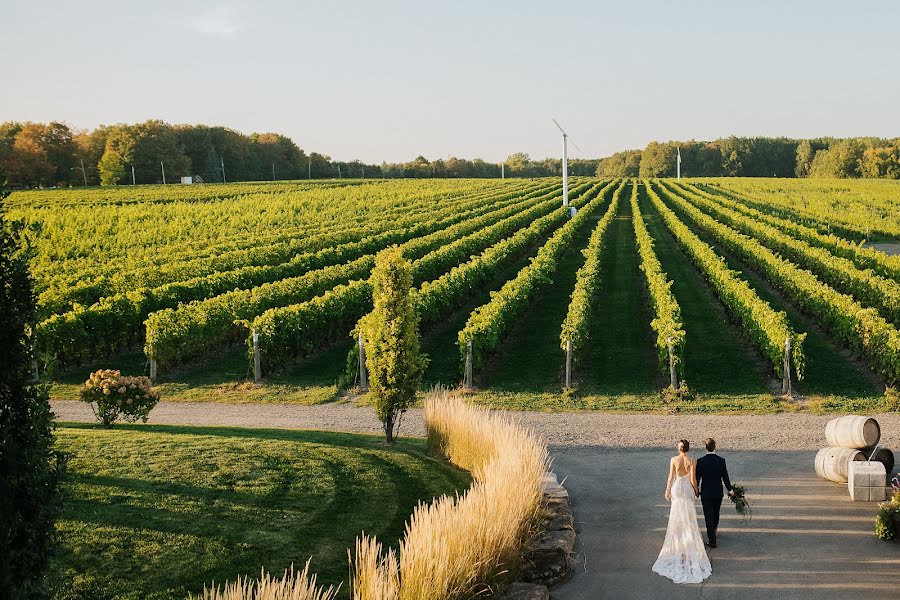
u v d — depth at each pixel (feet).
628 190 454.81
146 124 552.00
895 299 95.09
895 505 38.50
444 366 83.05
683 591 33.47
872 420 45.34
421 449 53.67
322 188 454.81
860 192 398.21
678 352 70.38
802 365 68.85
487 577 31.89
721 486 37.83
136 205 332.19
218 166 591.37
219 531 35.63
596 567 35.99
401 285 53.06
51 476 20.58
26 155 474.08
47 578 22.35
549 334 98.07
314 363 86.63
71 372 82.58
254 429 57.62
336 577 32.60
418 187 458.09
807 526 40.27
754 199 357.41
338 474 44.29
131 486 40.09
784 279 117.29
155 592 30.12
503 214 251.39
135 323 93.35
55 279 128.16
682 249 180.86
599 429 59.88
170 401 71.92
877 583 33.88
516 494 37.06
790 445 54.60
